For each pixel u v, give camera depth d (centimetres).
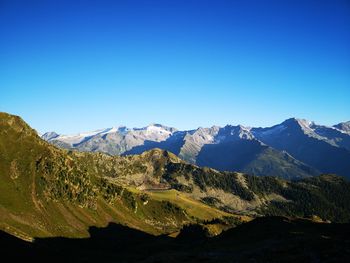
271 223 15575
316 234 12344
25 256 17400
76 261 19638
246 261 9200
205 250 12812
